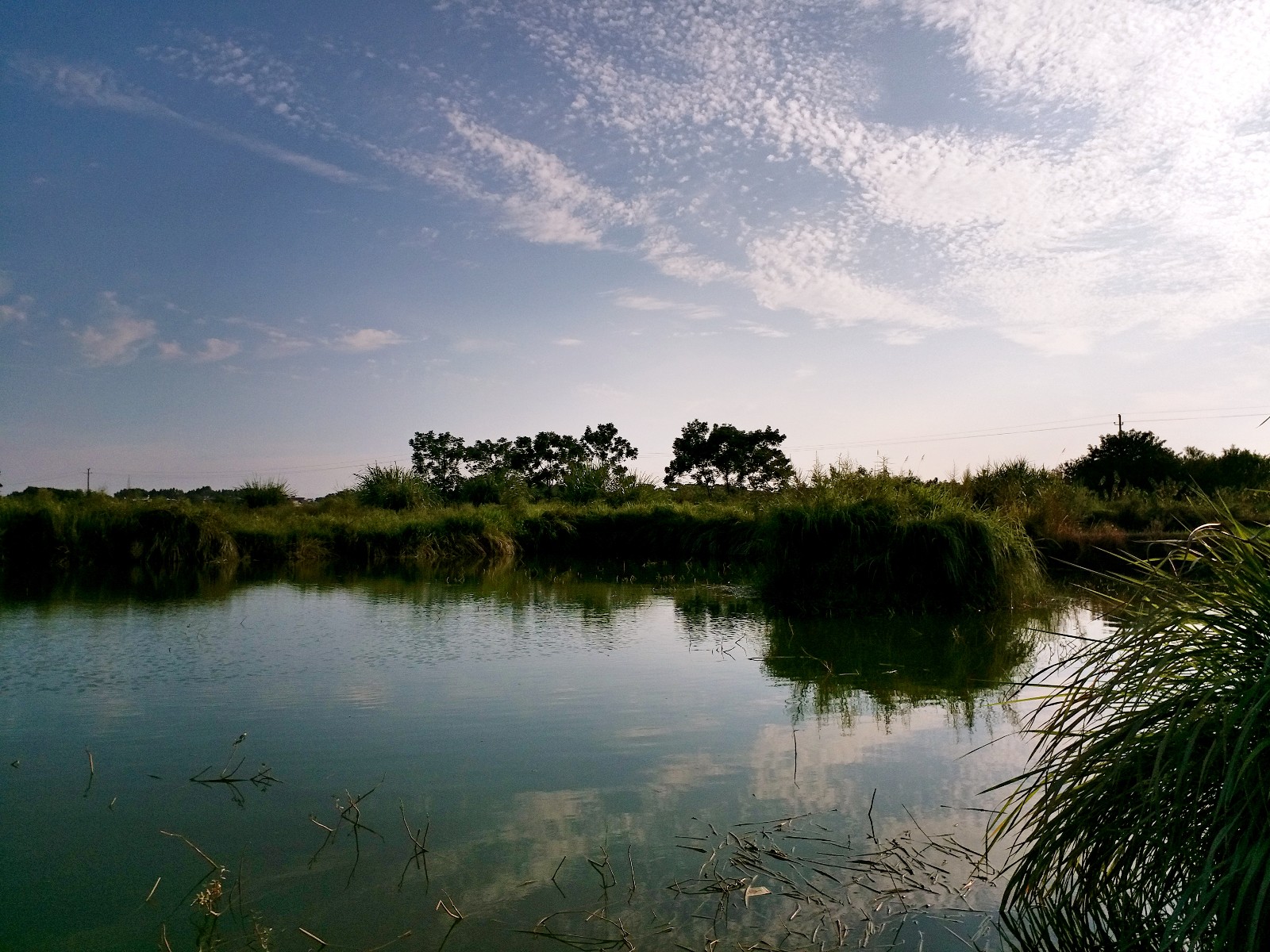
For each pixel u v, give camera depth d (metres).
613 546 22.48
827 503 12.15
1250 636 2.83
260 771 4.82
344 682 6.93
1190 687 2.85
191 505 18.58
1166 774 2.78
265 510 23.56
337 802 4.37
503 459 42.25
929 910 3.32
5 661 7.69
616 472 31.53
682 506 22.98
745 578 15.56
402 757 5.06
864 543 11.60
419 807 4.31
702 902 3.37
